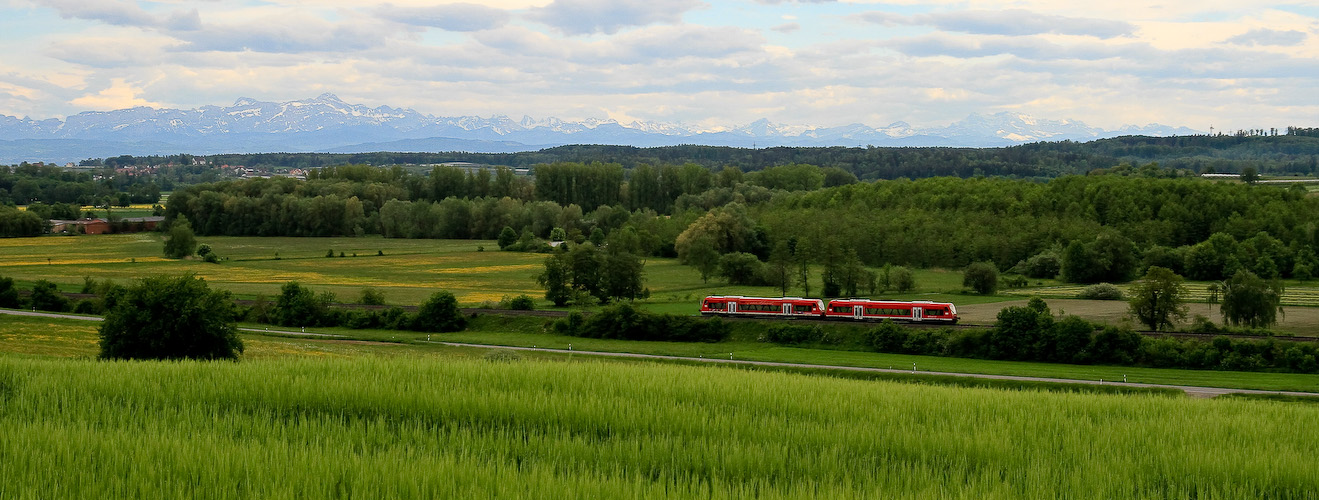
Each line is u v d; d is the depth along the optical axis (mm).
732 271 150625
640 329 102062
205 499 23156
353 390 38031
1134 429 37625
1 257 181500
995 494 25594
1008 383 73500
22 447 26688
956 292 137750
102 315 112250
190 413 33625
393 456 26922
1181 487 28359
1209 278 155750
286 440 29203
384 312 111500
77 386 37906
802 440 32656
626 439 32438
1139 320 103812
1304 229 168750
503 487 23969
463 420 33938
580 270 125812
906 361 85938
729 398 40938
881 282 138250
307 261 183125
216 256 183125
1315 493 28562
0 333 92125
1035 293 137500
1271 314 97000
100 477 24406
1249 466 30375
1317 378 75500
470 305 120812
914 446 32219
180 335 73188
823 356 89062
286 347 88750
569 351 92500
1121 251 155500
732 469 28125
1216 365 81125
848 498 24453
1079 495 26312
